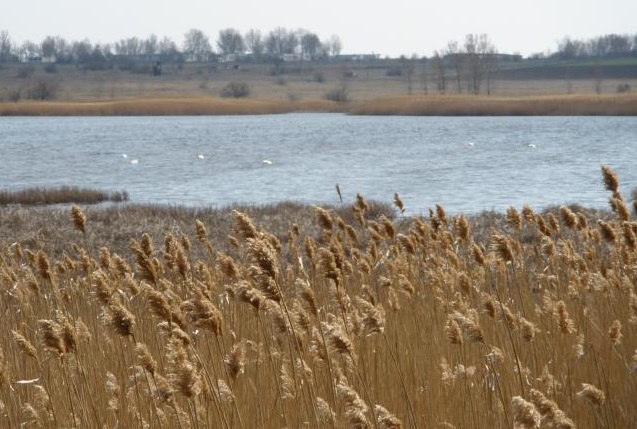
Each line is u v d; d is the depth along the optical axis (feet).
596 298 61.57
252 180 303.48
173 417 43.04
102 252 66.03
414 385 47.09
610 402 45.06
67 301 65.82
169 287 55.62
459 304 55.26
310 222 157.79
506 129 603.26
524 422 32.32
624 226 54.90
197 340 49.98
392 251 74.28
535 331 52.95
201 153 442.50
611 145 431.43
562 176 288.92
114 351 52.54
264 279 37.86
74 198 243.40
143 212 179.11
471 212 205.57
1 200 236.84
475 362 51.08
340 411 41.04
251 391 45.42
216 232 151.33
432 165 345.10
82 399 44.09
